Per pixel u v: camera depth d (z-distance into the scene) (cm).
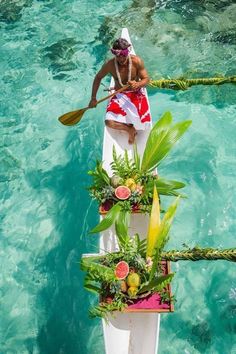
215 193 695
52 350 583
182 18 940
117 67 584
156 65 870
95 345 578
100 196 558
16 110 846
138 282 484
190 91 826
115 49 558
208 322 581
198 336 571
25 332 600
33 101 857
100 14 987
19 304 623
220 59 871
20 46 954
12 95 870
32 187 739
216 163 730
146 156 570
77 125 804
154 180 555
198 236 654
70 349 581
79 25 975
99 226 526
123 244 514
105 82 867
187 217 671
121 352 490
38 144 791
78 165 756
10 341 593
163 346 566
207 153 741
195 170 721
